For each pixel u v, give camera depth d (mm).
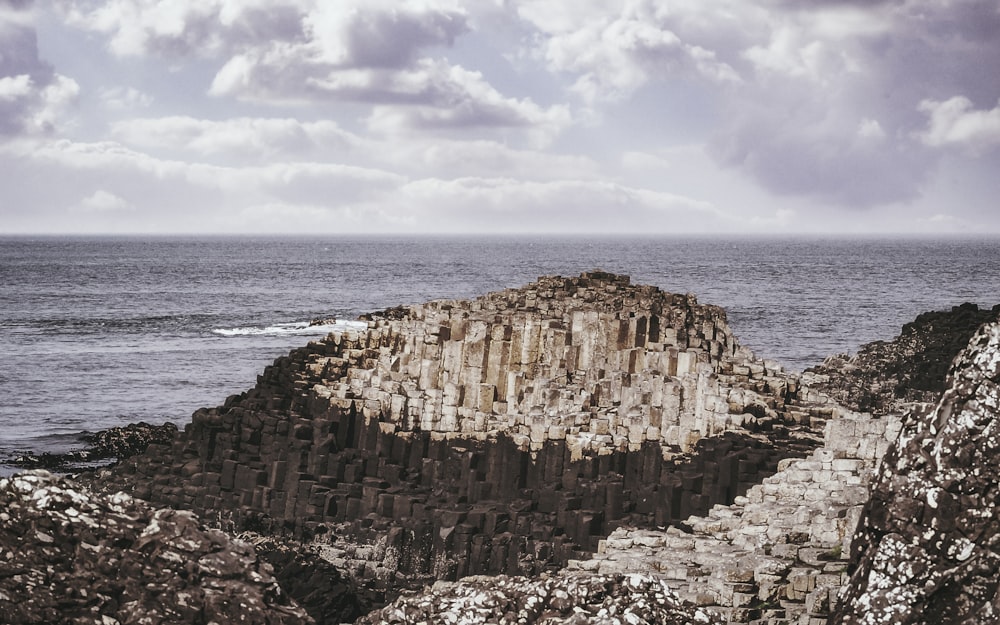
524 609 13695
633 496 53531
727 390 53500
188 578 13117
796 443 50062
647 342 62781
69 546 13102
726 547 36594
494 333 63406
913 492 12688
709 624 13664
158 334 165500
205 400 105875
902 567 12602
